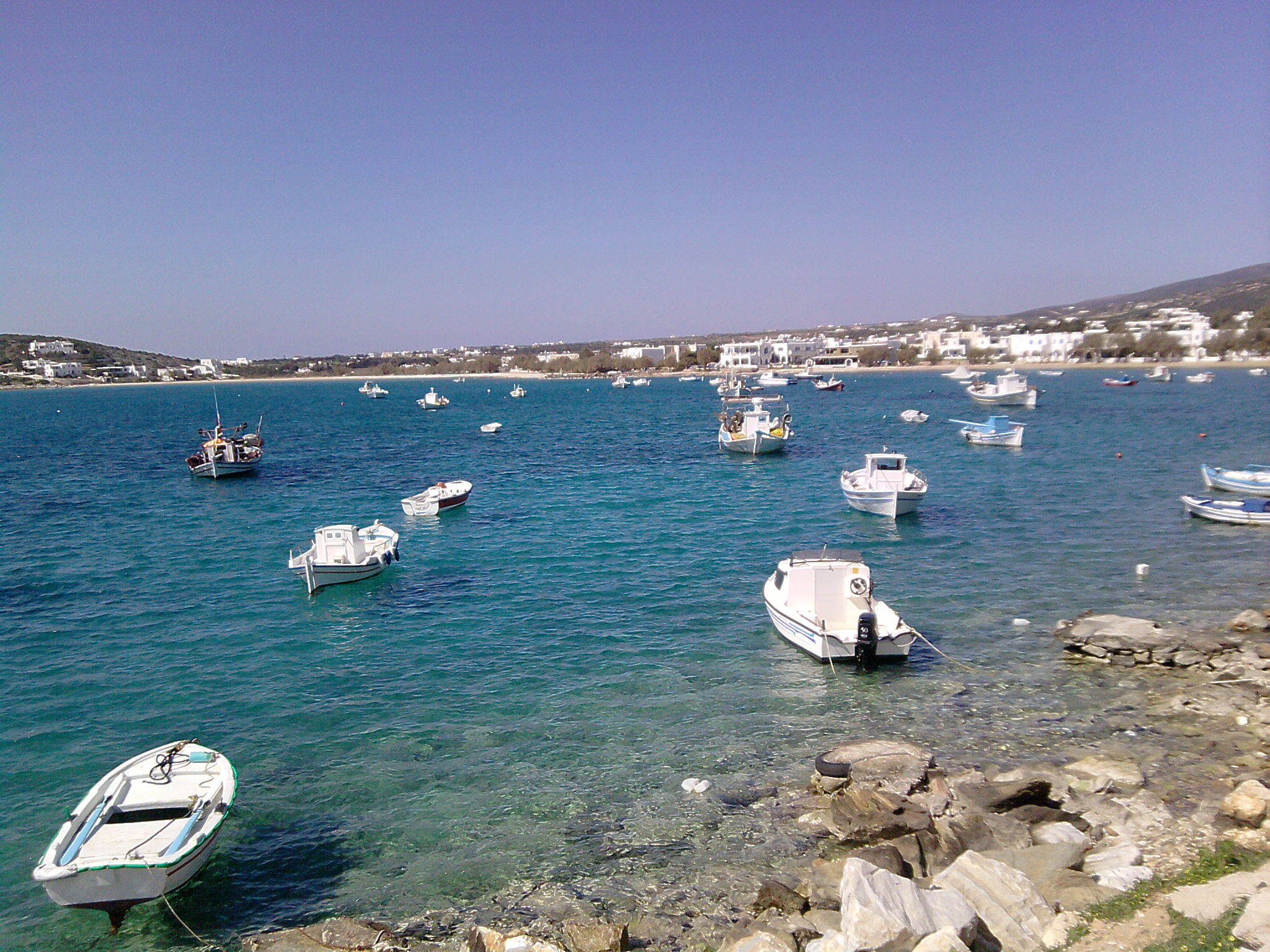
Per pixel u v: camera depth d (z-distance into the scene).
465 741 20.03
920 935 10.30
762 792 17.28
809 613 25.69
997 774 17.44
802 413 121.50
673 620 28.61
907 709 21.19
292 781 18.23
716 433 97.81
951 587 31.64
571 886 14.30
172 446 91.62
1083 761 17.55
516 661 25.14
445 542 41.56
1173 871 12.77
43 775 18.78
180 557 39.16
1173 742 18.69
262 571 36.47
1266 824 13.90
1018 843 14.20
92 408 173.88
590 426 111.00
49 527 46.38
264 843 15.91
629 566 35.84
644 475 63.59
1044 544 38.16
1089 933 10.78
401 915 13.75
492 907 13.82
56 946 13.42
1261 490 44.91
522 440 93.69
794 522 44.59
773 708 21.50
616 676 23.81
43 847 16.09
